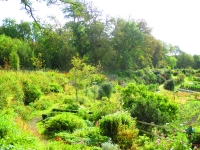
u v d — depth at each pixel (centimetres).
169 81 3888
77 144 806
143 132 1053
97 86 2220
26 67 2750
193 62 9656
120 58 4806
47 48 3275
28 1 972
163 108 1303
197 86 4284
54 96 1839
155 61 6581
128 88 1439
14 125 830
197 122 1322
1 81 1462
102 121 974
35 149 676
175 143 774
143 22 5788
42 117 1302
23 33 4412
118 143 880
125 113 1051
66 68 3331
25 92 1595
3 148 606
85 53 4203
